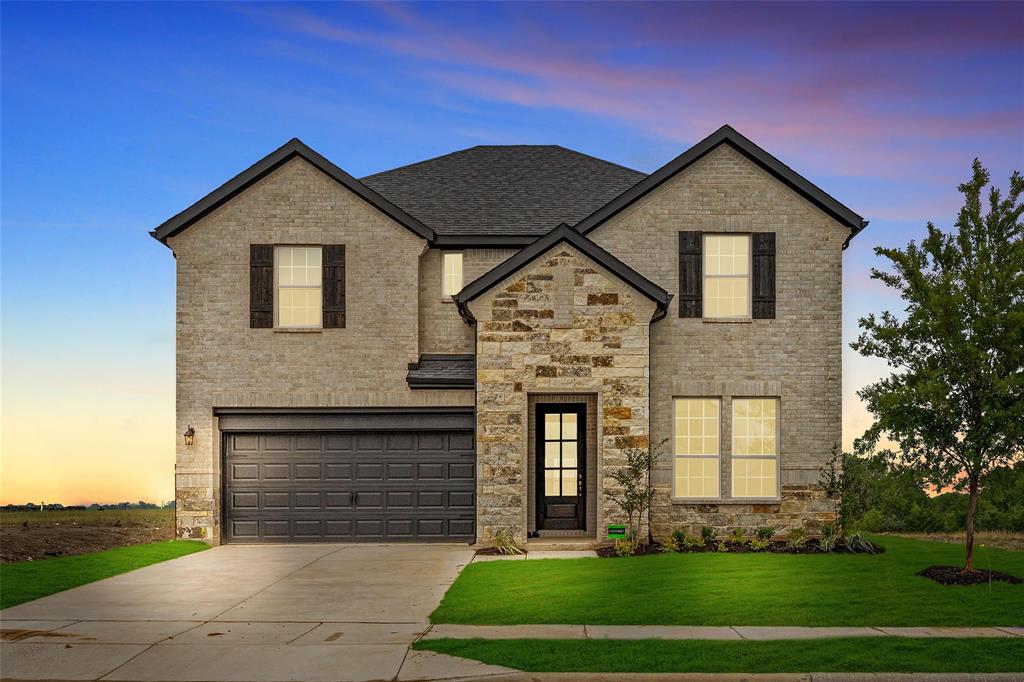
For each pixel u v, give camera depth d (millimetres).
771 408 19312
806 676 8891
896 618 11383
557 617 11500
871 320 15500
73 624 11516
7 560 16484
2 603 12828
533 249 18016
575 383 18000
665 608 11914
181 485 19375
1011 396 14273
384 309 19672
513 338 18078
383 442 19750
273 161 19609
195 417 19484
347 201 19781
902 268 15273
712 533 18344
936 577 14023
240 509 19656
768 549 17672
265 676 9117
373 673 9164
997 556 16703
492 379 18047
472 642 10219
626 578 14141
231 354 19562
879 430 15125
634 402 17969
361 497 19672
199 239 19672
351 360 19609
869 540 18500
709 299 19453
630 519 17625
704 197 19469
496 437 17984
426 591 13750
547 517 19109
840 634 10570
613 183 23000
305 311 19828
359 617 11891
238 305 19625
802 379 19203
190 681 8984
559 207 21641
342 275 19703
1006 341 14055
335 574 15336
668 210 19438
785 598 12531
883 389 15281
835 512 18859
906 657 9500
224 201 19719
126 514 26500
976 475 14469
